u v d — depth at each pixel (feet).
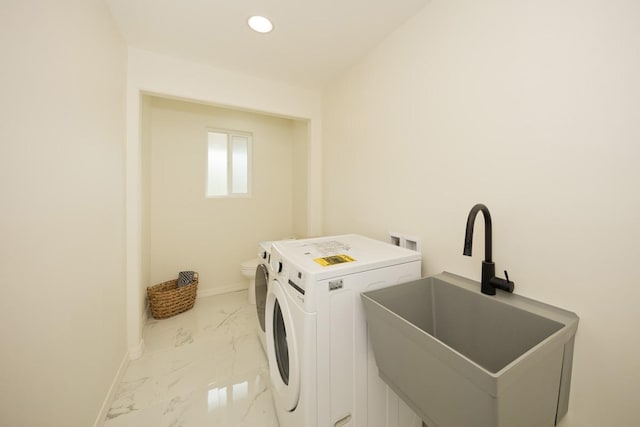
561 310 2.71
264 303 5.57
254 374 5.32
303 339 3.00
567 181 2.64
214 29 5.00
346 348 3.20
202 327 7.24
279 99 7.39
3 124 2.19
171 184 8.75
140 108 5.80
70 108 3.19
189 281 8.64
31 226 2.53
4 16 2.18
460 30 3.70
